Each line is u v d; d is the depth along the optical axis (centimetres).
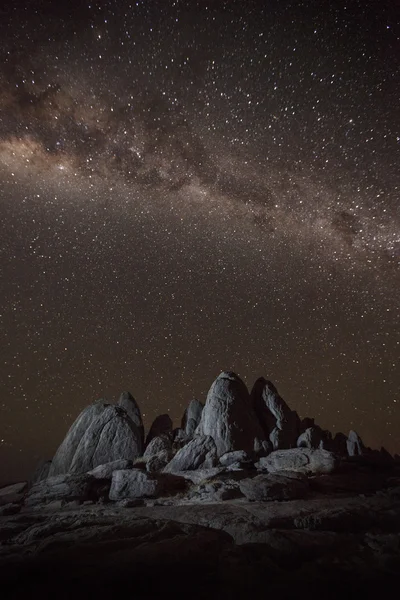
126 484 1315
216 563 705
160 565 663
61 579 640
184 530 849
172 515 1044
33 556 716
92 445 1681
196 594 623
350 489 1358
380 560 768
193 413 1975
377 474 1524
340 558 784
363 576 701
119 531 827
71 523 946
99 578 637
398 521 997
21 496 1477
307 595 637
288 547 775
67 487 1360
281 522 935
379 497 1278
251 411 1753
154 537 791
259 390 1897
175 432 1928
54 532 903
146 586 630
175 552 700
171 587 631
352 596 640
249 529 877
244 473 1419
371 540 883
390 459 1794
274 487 1208
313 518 937
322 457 1490
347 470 1509
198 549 721
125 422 1730
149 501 1257
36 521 1097
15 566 681
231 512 1029
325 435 1817
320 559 771
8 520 1116
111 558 688
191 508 1101
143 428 1934
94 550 731
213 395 1747
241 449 1620
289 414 1828
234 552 757
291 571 729
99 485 1413
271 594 635
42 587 630
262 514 998
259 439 1681
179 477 1416
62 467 1677
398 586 671
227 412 1683
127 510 1152
